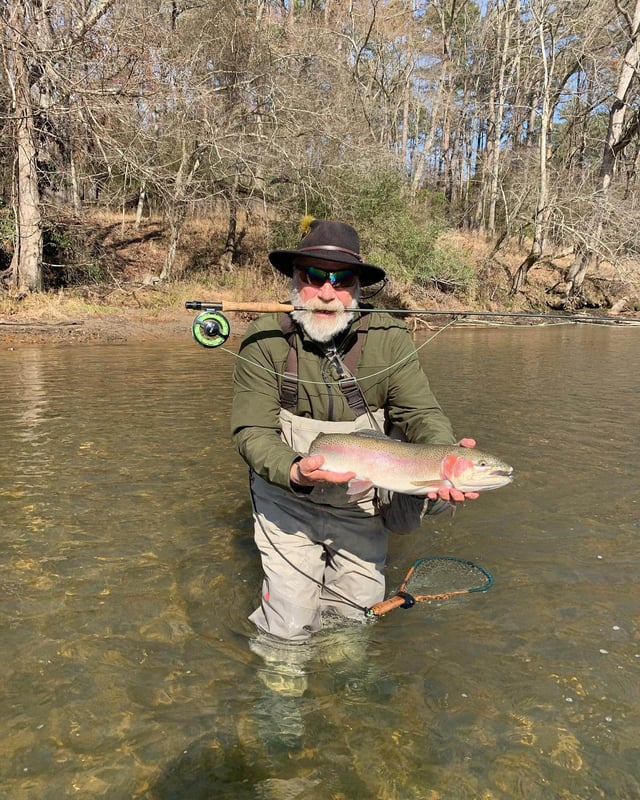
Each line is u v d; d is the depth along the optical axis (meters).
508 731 1.40
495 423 4.20
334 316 1.74
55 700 1.48
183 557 2.20
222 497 2.75
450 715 1.45
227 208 14.19
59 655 1.65
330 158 12.90
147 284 12.12
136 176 10.56
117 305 10.97
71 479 2.93
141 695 1.51
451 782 1.27
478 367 7.07
